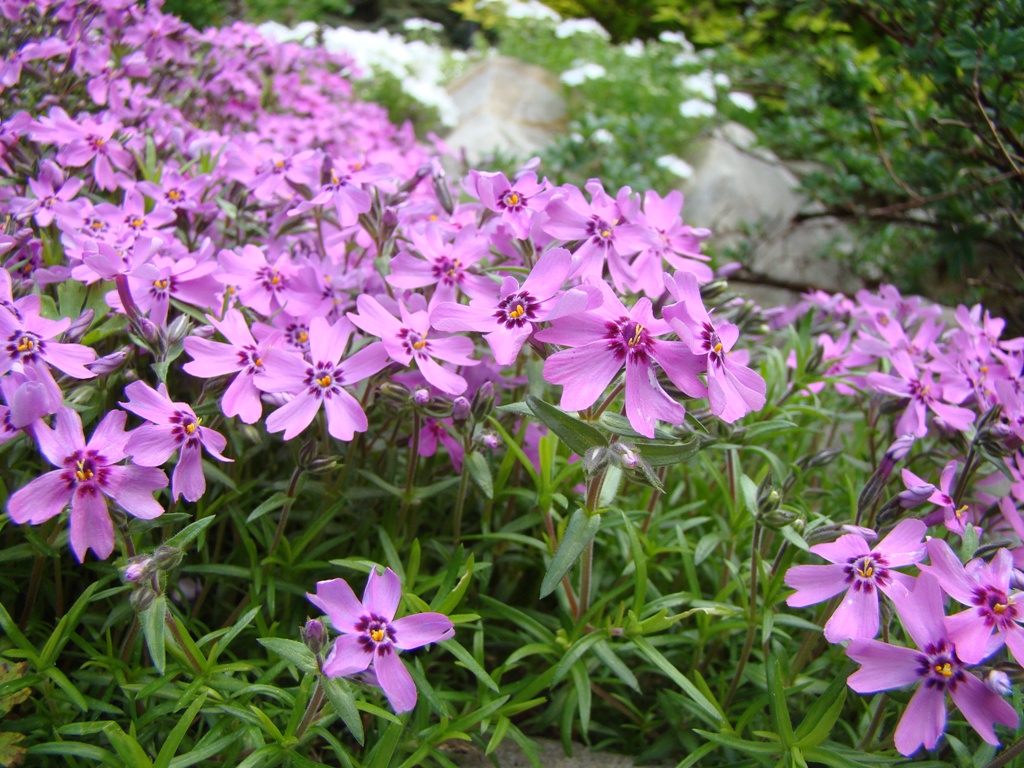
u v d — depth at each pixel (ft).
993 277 0.97
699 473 0.60
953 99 0.79
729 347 0.39
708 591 0.57
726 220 1.20
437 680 0.50
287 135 0.92
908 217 0.99
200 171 0.65
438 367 0.44
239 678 0.44
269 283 0.50
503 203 0.47
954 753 0.46
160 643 0.35
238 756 0.42
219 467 0.50
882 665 0.37
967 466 0.47
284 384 0.42
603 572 0.55
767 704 0.47
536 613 0.51
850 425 0.75
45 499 0.36
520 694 0.45
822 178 1.10
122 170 0.60
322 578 0.50
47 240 0.52
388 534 0.50
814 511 0.55
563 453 0.55
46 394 0.36
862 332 0.59
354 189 0.51
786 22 1.23
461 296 0.52
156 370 0.42
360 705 0.40
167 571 0.36
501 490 0.50
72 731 0.39
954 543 0.51
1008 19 0.74
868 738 0.43
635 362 0.36
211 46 0.95
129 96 0.71
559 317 0.36
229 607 0.50
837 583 0.39
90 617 0.45
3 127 0.57
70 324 0.42
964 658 0.36
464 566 0.47
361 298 0.43
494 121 1.38
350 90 1.17
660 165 1.18
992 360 0.57
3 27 0.70
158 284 0.47
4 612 0.41
